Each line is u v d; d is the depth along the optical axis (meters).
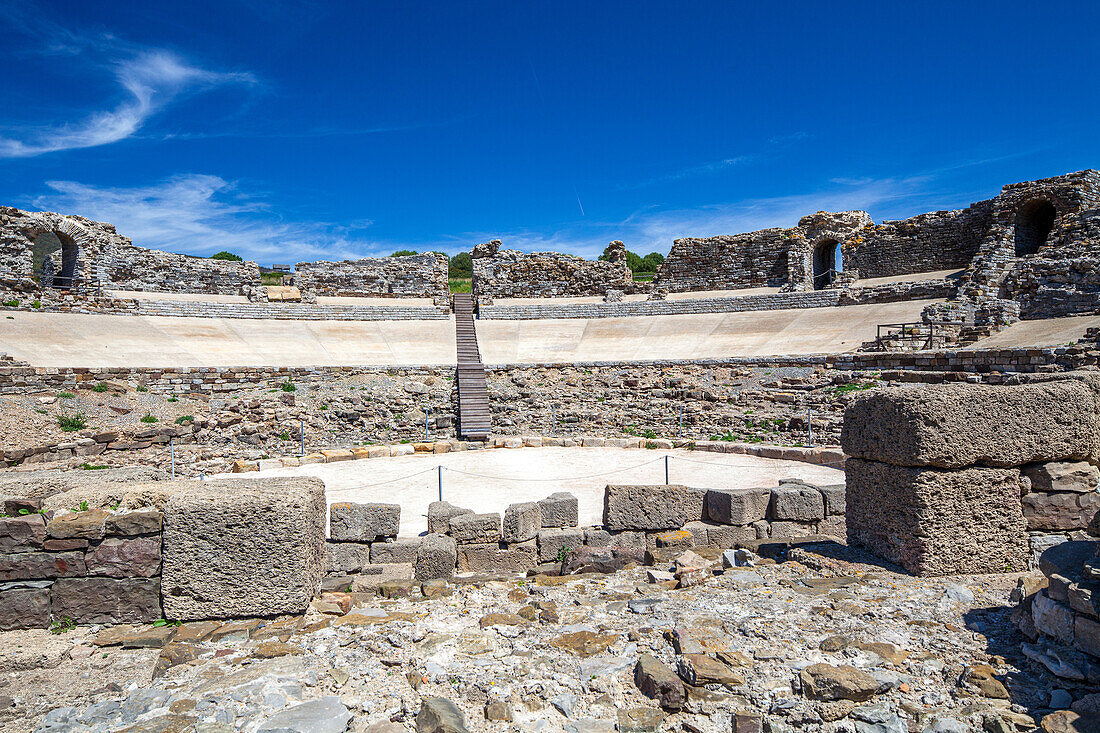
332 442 23.42
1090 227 30.59
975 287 29.27
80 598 6.42
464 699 4.90
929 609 5.95
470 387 28.16
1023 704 4.47
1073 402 7.26
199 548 6.43
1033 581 5.78
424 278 45.28
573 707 4.78
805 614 6.00
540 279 46.28
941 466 6.81
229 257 67.94
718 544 9.96
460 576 9.20
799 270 42.44
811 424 21.03
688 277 46.28
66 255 35.84
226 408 23.39
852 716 4.48
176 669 5.52
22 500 6.66
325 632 6.12
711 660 5.06
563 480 16.69
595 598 6.94
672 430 23.80
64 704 5.13
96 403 21.23
